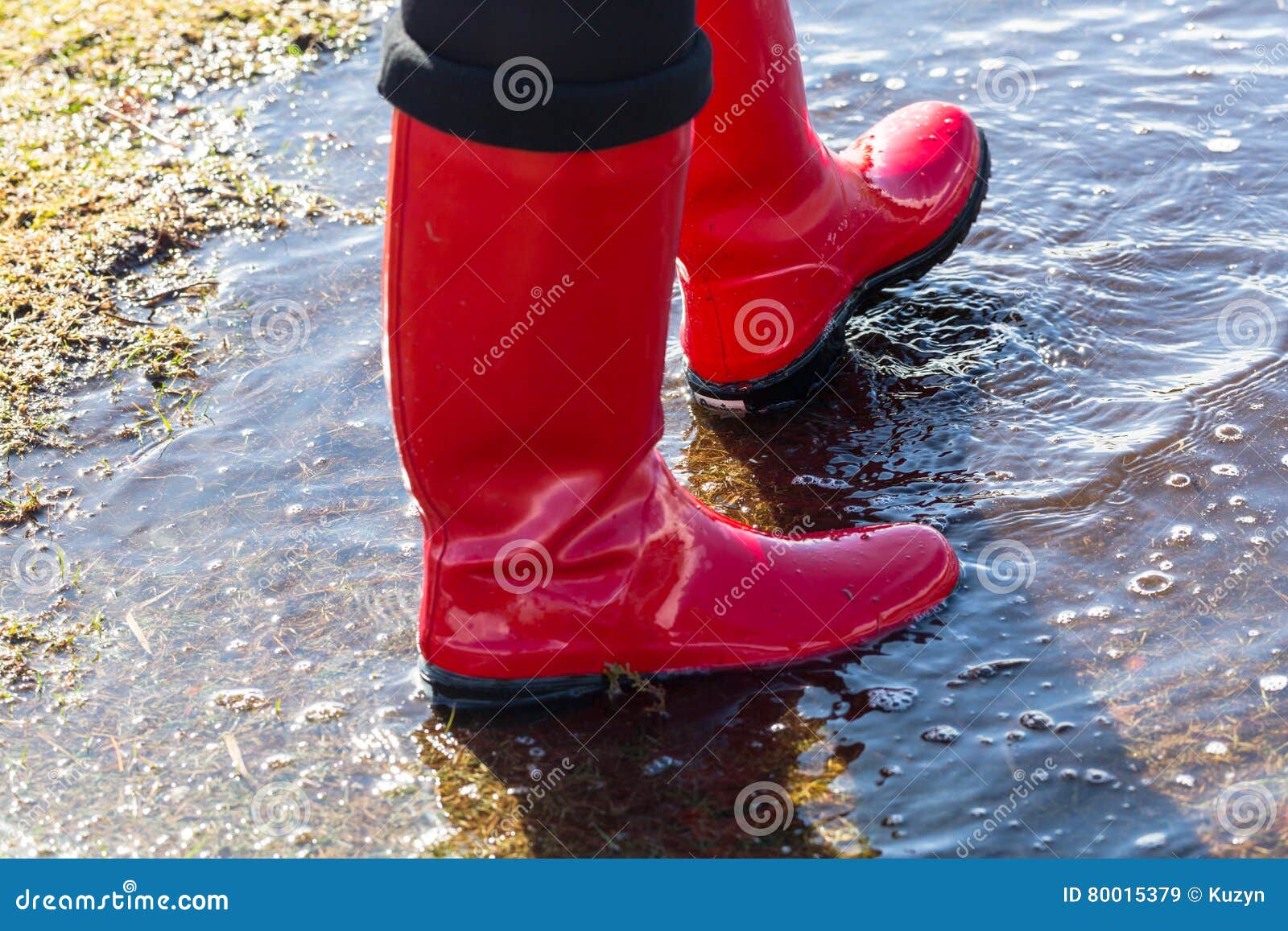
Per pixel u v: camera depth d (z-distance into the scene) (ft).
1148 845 4.16
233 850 4.28
